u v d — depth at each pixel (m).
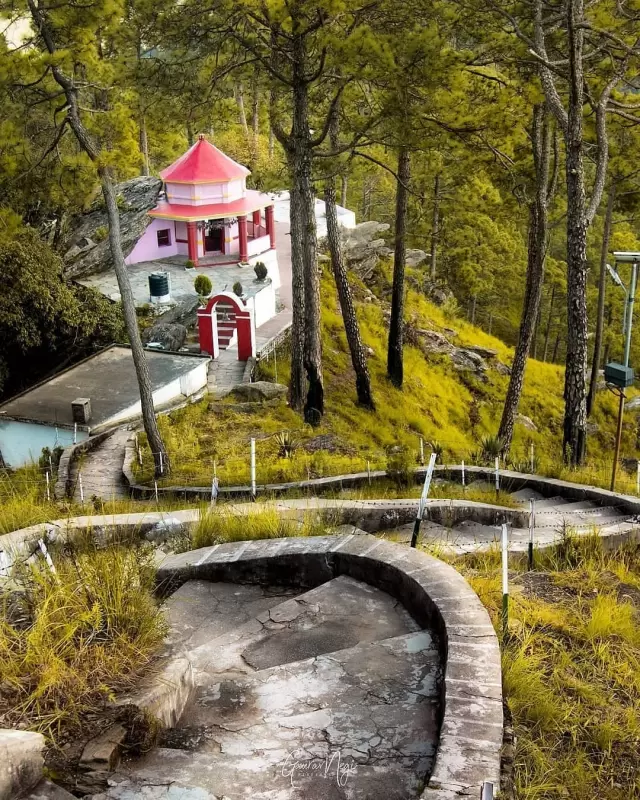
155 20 18.67
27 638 4.45
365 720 4.37
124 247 32.41
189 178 31.97
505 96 19.70
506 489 14.34
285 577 6.46
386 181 54.62
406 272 39.09
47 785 3.62
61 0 15.14
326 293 32.72
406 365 30.92
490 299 49.00
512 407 23.23
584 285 18.59
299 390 24.31
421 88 18.95
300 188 20.95
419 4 18.84
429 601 5.38
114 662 4.52
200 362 23.78
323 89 22.50
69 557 5.90
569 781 4.39
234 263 33.25
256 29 19.61
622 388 13.17
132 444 18.97
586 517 11.58
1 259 24.78
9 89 15.76
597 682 5.42
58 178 16.80
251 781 3.84
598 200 19.00
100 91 19.42
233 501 10.71
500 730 4.00
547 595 7.07
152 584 5.98
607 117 22.78
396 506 9.62
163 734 4.27
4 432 20.20
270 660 5.21
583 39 19.84
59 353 26.86
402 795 3.75
